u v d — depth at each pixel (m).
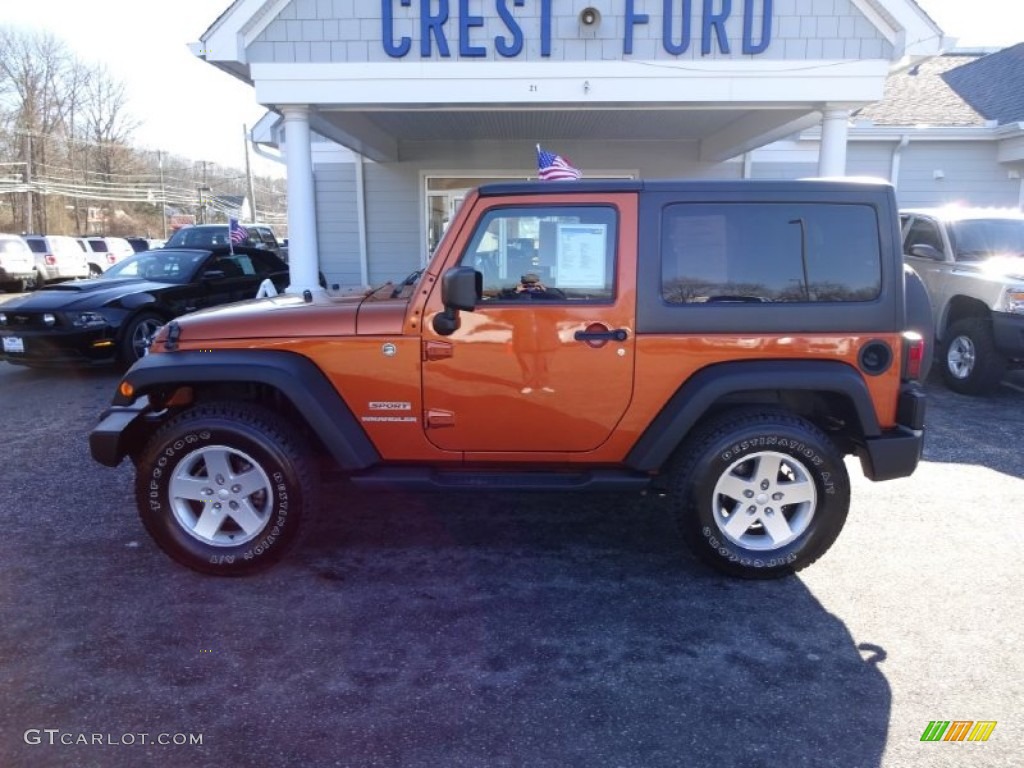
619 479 3.75
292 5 7.80
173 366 3.67
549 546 4.21
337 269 12.76
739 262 3.62
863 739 2.64
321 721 2.72
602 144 12.30
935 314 8.43
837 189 3.61
